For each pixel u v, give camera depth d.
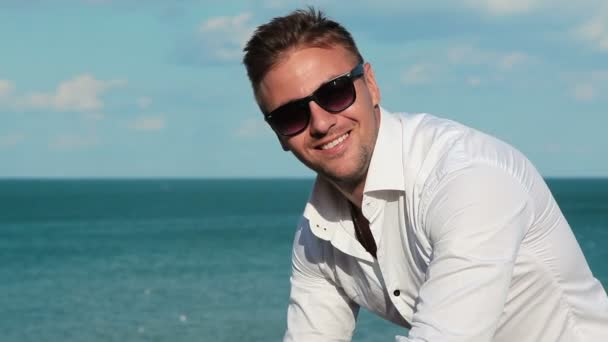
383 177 2.69
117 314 24.16
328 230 2.95
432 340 2.36
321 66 2.67
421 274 2.72
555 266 2.61
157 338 20.09
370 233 2.91
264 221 75.50
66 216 89.38
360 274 3.00
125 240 54.81
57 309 25.66
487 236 2.41
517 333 2.69
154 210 101.88
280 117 2.73
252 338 19.55
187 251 45.19
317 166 2.77
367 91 2.76
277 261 38.47
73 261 41.81
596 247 38.69
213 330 20.77
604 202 104.19
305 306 3.26
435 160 2.61
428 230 2.55
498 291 2.39
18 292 30.19
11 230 68.25
